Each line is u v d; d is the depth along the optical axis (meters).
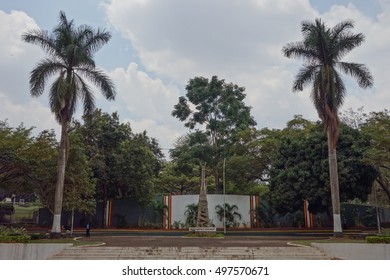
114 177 40.84
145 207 41.91
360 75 26.23
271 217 41.62
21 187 32.31
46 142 30.31
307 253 18.59
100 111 43.53
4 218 42.06
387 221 41.00
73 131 41.59
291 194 32.22
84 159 31.92
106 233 36.81
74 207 31.05
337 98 25.92
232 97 49.38
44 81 25.00
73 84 25.77
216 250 18.48
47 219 41.81
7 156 27.81
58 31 26.23
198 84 50.72
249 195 42.56
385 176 32.09
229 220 40.31
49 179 29.55
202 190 32.88
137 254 18.25
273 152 39.03
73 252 18.67
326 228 39.50
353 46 26.58
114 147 42.88
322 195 30.89
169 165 52.41
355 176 29.72
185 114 51.09
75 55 25.50
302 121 43.03
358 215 40.56
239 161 42.09
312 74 27.02
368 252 18.44
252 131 44.53
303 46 27.28
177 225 40.62
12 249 18.73
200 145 49.34
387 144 28.67
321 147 31.48
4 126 31.27
